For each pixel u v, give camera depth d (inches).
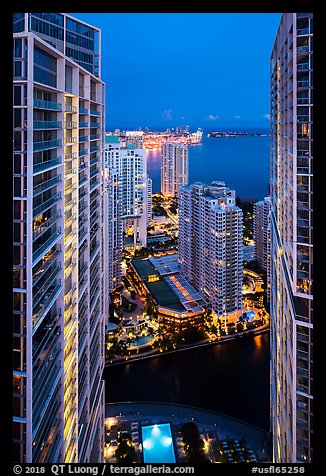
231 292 6171.3
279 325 2768.2
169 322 6028.5
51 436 1935.3
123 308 6820.9
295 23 1961.1
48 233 1940.2
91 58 2778.1
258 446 3833.7
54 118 1973.4
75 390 2315.5
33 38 1577.3
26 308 1608.0
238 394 4778.5
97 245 3093.0
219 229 5989.2
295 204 2047.2
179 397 4719.5
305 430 2006.6
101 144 3095.5
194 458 3531.0
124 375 5172.2
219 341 5890.8
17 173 1598.2
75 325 2321.6
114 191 7155.5
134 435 3956.7
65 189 2177.7
